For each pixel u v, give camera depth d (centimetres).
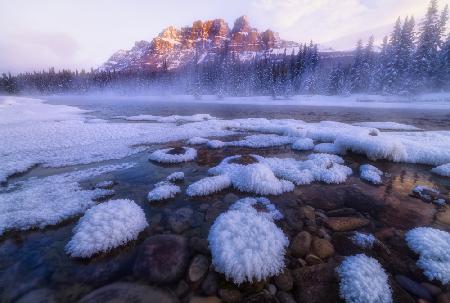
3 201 441
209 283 245
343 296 227
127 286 246
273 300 226
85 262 284
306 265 270
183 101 6009
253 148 871
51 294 241
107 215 341
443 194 465
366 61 5138
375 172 573
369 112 2650
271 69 6988
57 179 570
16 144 933
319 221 369
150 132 1216
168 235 321
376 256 284
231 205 421
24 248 314
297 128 1129
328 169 575
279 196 455
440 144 823
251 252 251
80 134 1139
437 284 244
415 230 327
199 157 752
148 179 567
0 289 250
